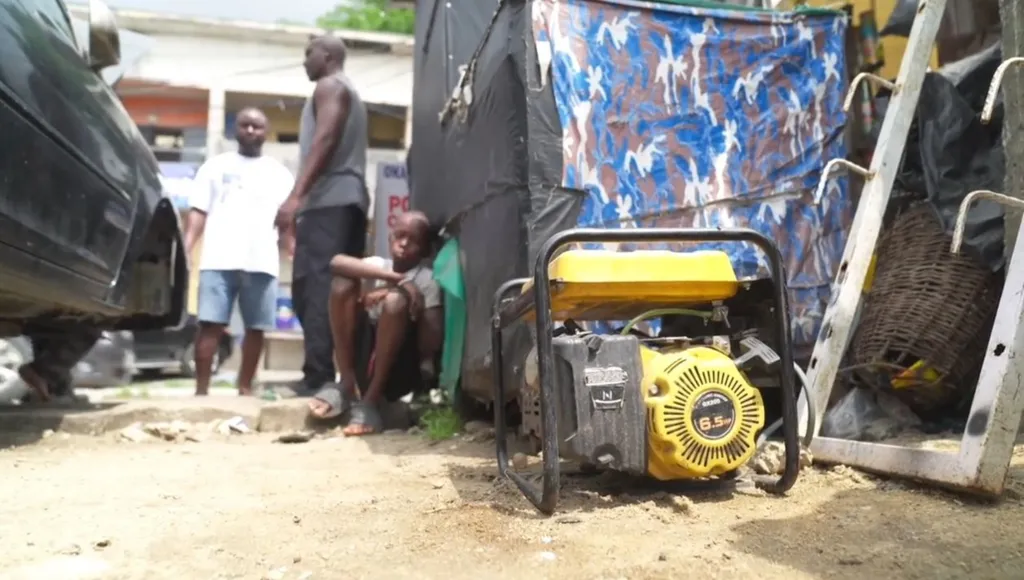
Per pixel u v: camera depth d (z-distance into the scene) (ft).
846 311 10.00
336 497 8.30
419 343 15.62
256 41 52.90
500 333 9.37
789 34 12.76
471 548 6.14
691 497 7.69
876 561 5.59
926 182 11.21
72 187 11.57
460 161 14.60
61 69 11.72
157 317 18.07
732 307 8.29
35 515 7.54
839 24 12.99
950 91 11.17
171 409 14.53
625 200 11.68
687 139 12.10
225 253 17.12
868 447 8.38
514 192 11.49
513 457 10.38
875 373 11.05
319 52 18.02
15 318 15.12
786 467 7.57
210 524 7.11
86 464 10.82
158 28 51.21
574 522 6.83
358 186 17.63
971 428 7.14
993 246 10.44
